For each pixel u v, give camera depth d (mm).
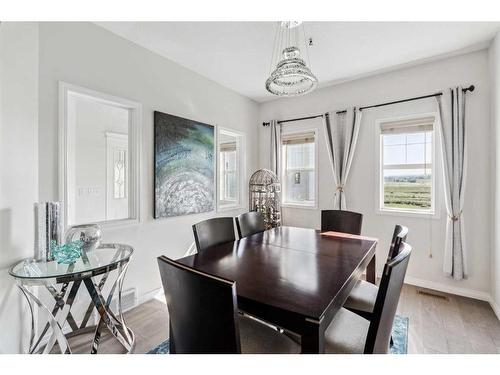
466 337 1966
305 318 968
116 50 2381
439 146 2846
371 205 3314
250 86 3734
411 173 3082
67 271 1588
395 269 1027
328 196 3697
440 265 2848
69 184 3588
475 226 2631
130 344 1864
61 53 2004
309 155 3973
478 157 2604
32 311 1680
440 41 2461
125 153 4457
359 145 3402
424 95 2914
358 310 1577
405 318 2240
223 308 897
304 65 1806
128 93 2482
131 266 2518
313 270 1452
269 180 3963
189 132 3117
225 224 2250
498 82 2285
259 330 1277
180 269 976
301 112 3967
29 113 1769
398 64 2953
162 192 2783
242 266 1521
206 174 3395
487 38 2406
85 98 2238
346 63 2932
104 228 2297
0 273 1602
